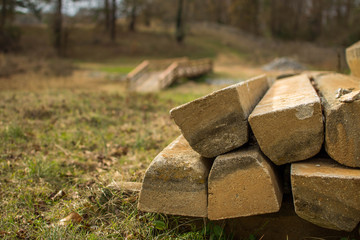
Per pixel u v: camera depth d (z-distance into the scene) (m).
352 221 2.10
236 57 36.94
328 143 2.22
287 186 2.71
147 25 50.47
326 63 26.95
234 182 2.32
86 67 25.34
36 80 14.18
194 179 2.45
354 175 2.08
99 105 7.76
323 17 53.41
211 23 58.12
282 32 52.66
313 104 2.22
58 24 32.47
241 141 2.39
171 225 2.79
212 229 2.69
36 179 3.69
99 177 3.68
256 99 3.29
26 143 4.89
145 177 2.53
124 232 2.68
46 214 2.99
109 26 43.81
